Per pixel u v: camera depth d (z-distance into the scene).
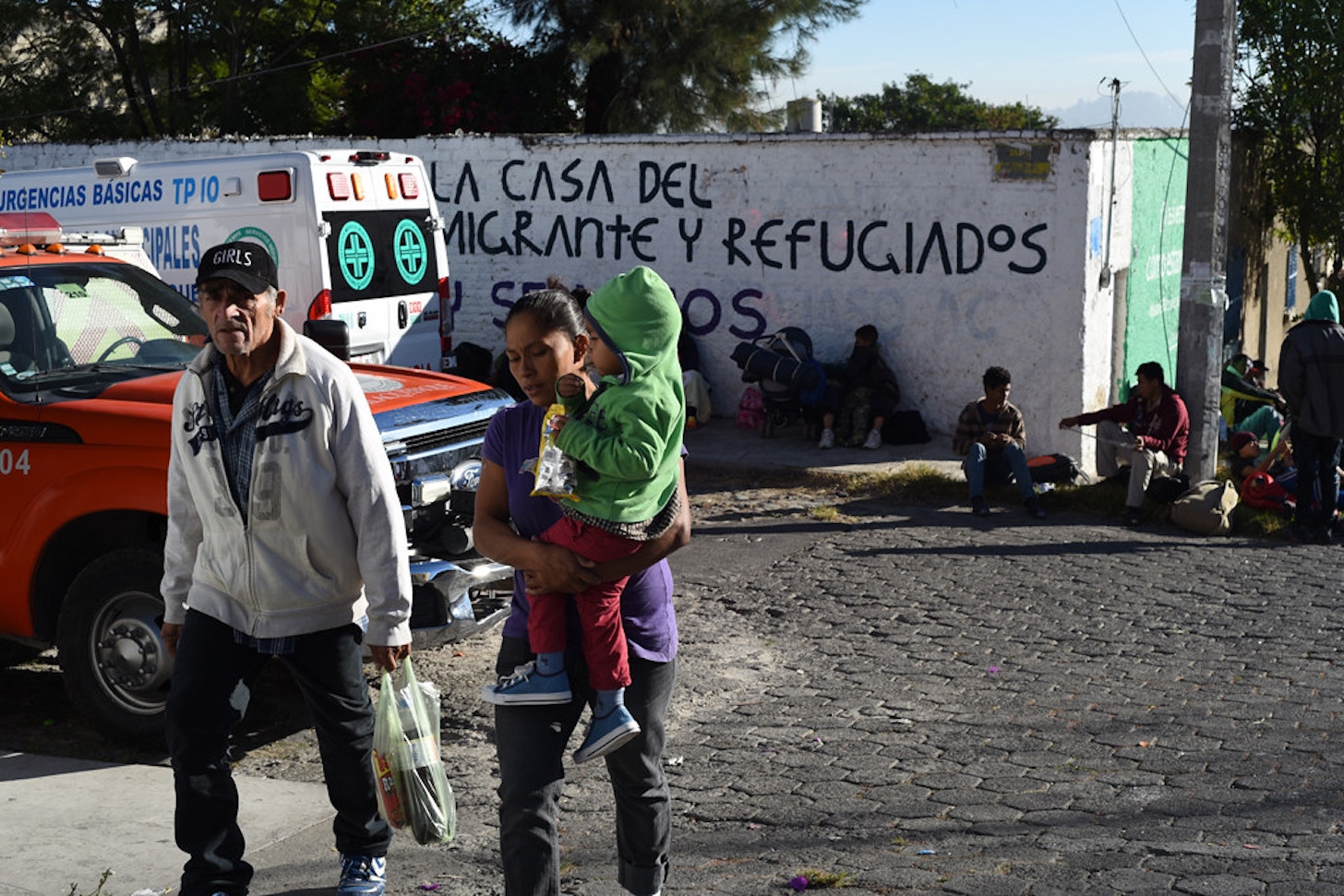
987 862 4.31
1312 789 4.94
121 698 5.49
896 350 13.20
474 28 22.72
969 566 8.73
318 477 3.85
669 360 3.33
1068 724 5.75
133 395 5.61
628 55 21.94
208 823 3.85
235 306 3.75
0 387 5.70
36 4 22.53
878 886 4.14
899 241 13.02
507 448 3.52
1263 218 19.44
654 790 3.58
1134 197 13.86
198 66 24.61
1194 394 10.70
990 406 10.50
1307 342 9.38
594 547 3.26
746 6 21.56
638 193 14.02
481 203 14.75
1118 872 4.20
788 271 13.53
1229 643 7.02
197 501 3.93
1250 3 17.88
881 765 5.29
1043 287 12.52
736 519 10.26
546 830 3.34
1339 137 17.84
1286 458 10.46
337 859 4.47
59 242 6.69
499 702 3.37
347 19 22.73
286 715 5.99
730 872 4.30
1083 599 7.92
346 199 9.62
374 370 6.86
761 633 7.28
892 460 12.20
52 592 5.73
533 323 3.37
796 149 13.27
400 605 3.94
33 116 23.00
